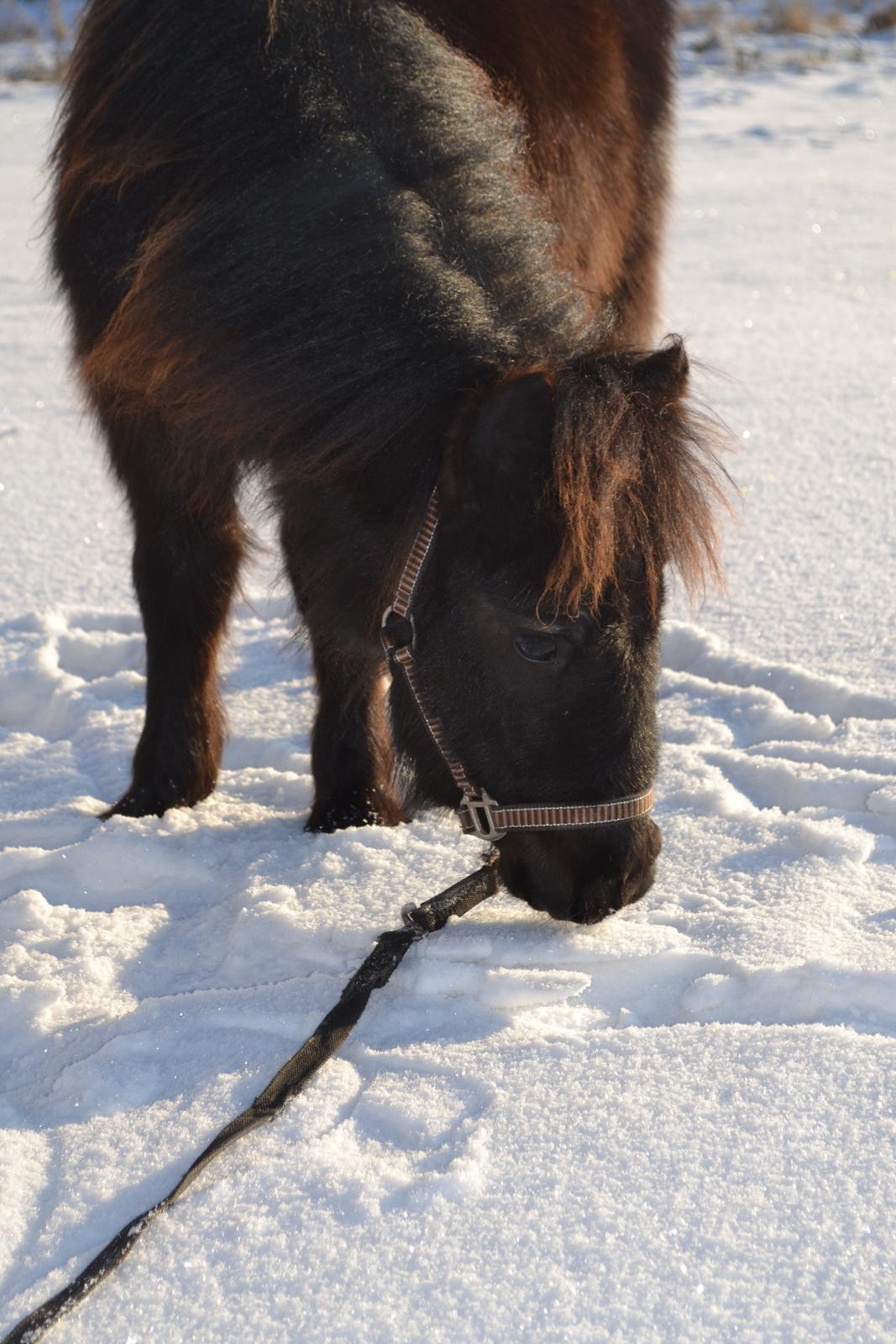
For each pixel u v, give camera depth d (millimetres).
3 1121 1941
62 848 2738
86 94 2531
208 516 2801
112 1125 1895
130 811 2980
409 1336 1521
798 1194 1702
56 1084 2006
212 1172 1773
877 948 2236
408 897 2496
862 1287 1562
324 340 2025
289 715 3559
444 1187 1721
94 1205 1738
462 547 1990
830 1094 1880
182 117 2246
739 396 5707
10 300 7605
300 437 2086
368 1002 2143
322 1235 1663
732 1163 1758
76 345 2746
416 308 2000
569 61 3201
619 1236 1645
